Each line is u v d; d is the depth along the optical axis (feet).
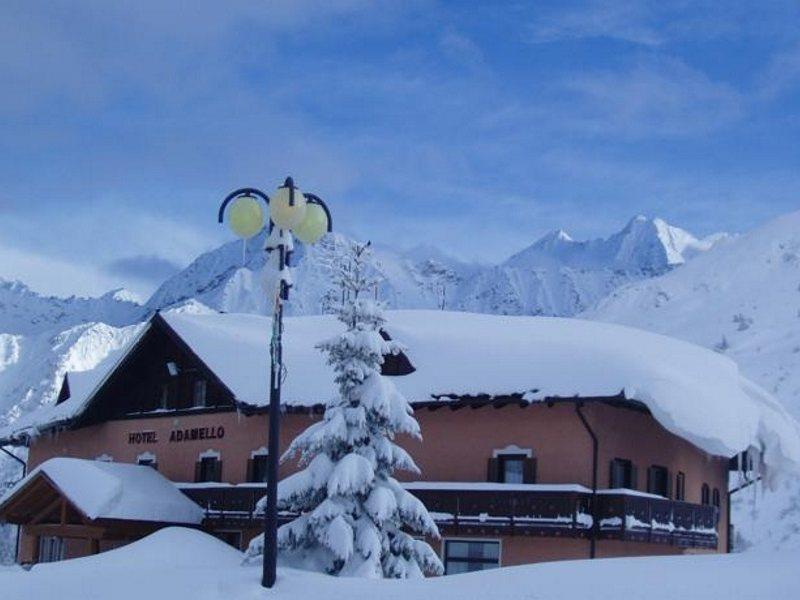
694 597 49.32
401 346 78.84
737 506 200.75
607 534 102.99
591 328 126.41
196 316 145.18
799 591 49.47
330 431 74.59
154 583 59.31
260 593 56.44
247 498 119.96
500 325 126.72
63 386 167.22
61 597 59.31
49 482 119.75
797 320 363.15
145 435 139.44
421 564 75.92
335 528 71.05
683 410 102.32
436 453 113.80
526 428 110.42
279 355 60.18
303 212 61.05
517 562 106.52
